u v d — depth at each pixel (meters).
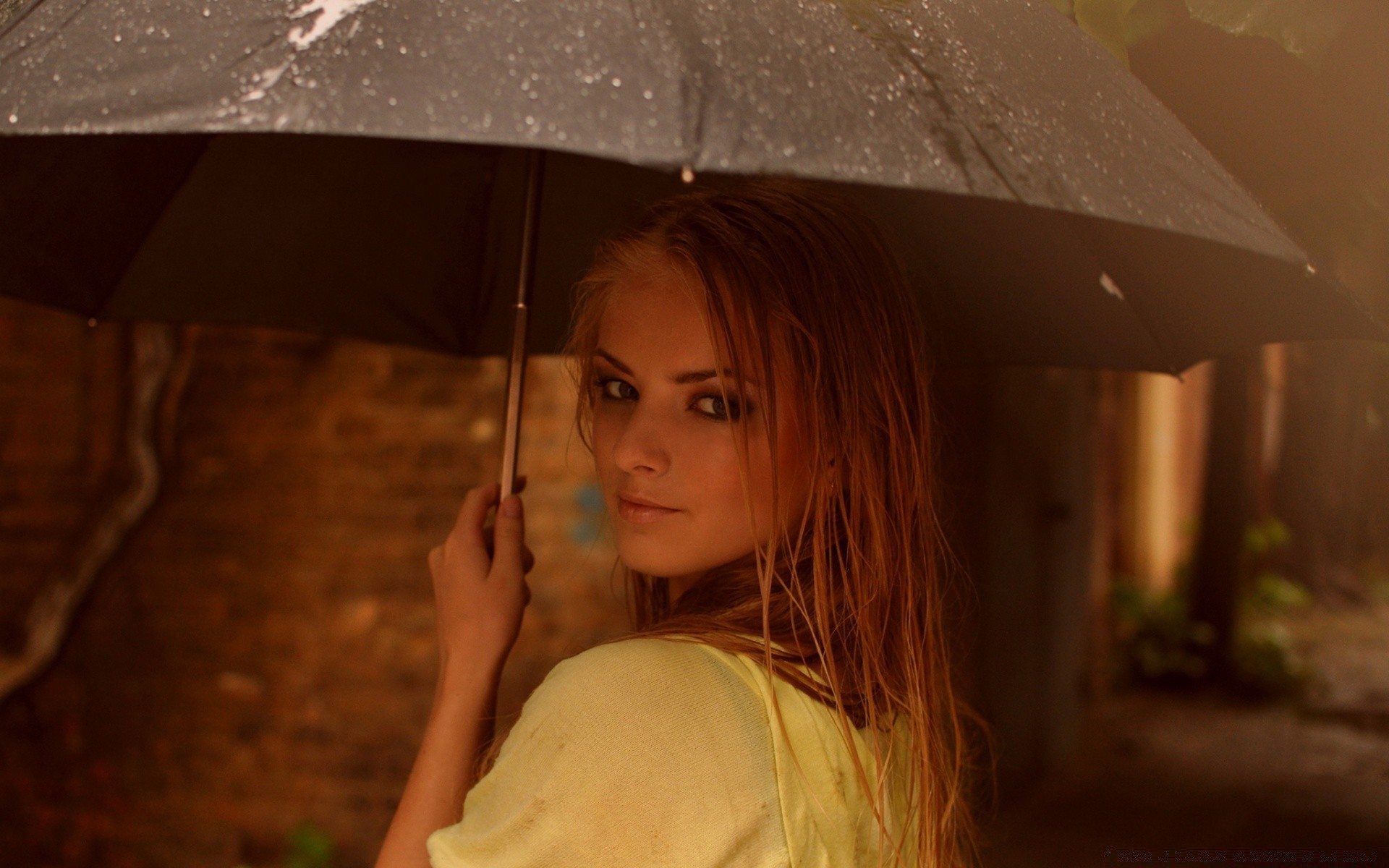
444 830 1.03
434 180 1.84
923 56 0.90
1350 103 1.65
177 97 0.78
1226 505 9.52
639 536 1.21
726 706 1.02
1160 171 0.98
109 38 0.84
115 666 4.18
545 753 0.99
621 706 0.99
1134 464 11.75
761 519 1.19
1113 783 6.52
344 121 0.76
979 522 5.36
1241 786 6.63
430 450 4.06
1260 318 1.43
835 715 1.10
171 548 4.18
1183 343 1.61
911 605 1.20
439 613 1.32
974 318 1.74
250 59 0.80
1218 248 1.37
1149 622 9.71
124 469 4.16
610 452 1.26
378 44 0.80
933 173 0.80
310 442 4.13
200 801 4.13
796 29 0.85
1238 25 1.49
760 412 1.17
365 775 4.05
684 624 1.11
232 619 4.14
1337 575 14.22
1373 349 3.26
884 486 1.22
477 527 1.36
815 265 1.19
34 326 4.11
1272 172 1.73
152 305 1.77
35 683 4.15
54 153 1.52
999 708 5.64
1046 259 1.64
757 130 0.76
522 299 1.48
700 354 1.16
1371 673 10.41
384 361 4.11
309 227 1.82
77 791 4.17
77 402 4.18
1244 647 9.54
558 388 3.98
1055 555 6.52
